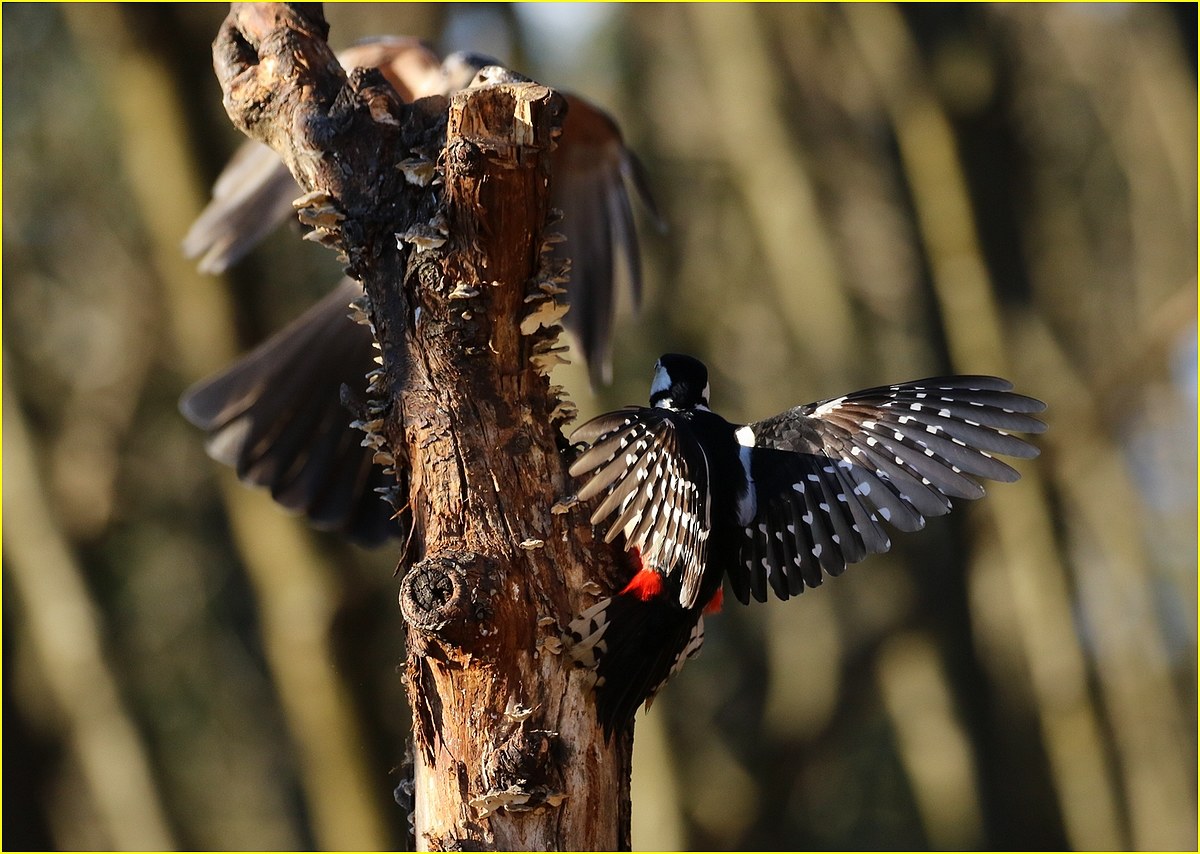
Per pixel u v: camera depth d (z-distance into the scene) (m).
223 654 16.89
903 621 14.34
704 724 17.89
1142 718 18.38
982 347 13.22
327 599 10.43
